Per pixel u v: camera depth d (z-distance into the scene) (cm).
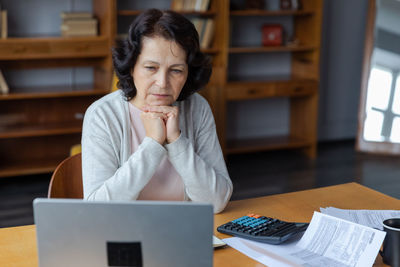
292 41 473
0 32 367
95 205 95
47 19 410
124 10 427
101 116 148
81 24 389
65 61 412
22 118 412
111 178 137
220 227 133
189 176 144
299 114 489
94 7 416
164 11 139
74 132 417
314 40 453
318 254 120
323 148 504
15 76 410
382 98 481
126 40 141
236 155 477
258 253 121
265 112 504
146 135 142
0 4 392
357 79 529
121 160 150
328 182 398
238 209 153
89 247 97
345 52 518
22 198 362
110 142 148
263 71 493
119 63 143
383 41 477
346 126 536
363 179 406
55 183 154
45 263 98
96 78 424
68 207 95
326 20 502
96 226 96
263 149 459
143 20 136
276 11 437
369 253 116
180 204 95
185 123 159
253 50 436
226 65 426
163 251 97
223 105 429
